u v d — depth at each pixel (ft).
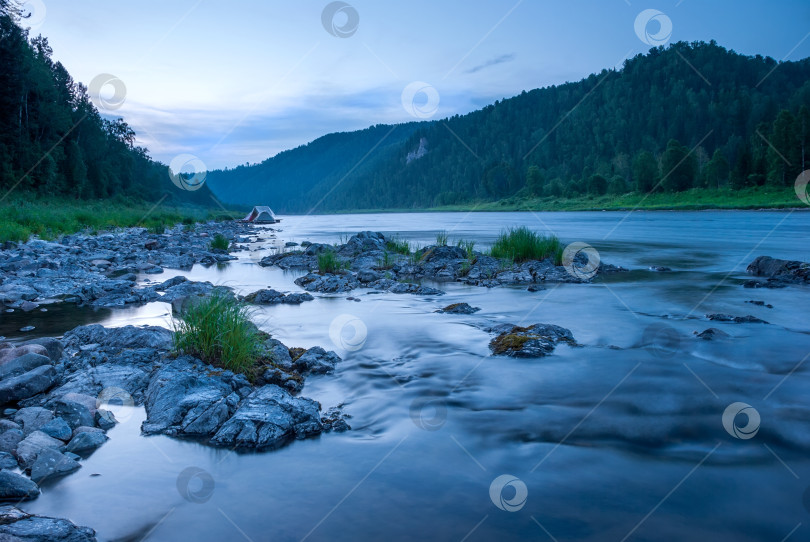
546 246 59.00
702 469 13.79
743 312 33.22
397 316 33.27
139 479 13.50
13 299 36.88
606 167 559.79
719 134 585.22
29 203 154.81
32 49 234.17
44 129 223.10
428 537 10.89
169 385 18.40
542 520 11.50
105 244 80.18
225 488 13.02
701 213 221.46
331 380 21.20
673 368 22.08
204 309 23.39
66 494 12.75
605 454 14.70
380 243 74.13
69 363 22.24
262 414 16.62
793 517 11.59
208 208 426.92
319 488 12.96
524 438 15.76
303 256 66.44
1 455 14.32
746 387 19.72
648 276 50.47
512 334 26.76
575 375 21.43
